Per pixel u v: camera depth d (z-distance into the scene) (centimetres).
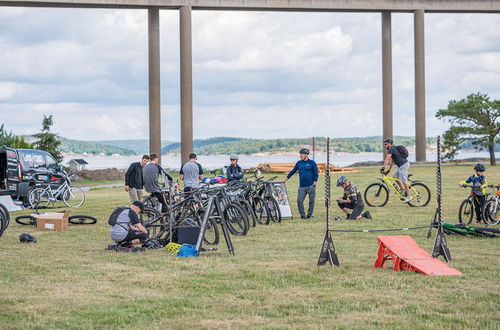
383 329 646
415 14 5728
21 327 654
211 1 5328
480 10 5769
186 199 1294
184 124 5384
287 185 3103
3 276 930
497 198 1514
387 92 5791
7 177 2161
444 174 3834
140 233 1201
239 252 1149
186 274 938
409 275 920
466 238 1298
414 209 1878
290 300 777
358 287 846
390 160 1953
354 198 1644
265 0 5359
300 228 1499
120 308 737
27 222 1705
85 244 1274
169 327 660
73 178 4681
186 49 5325
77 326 658
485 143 5147
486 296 785
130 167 1714
